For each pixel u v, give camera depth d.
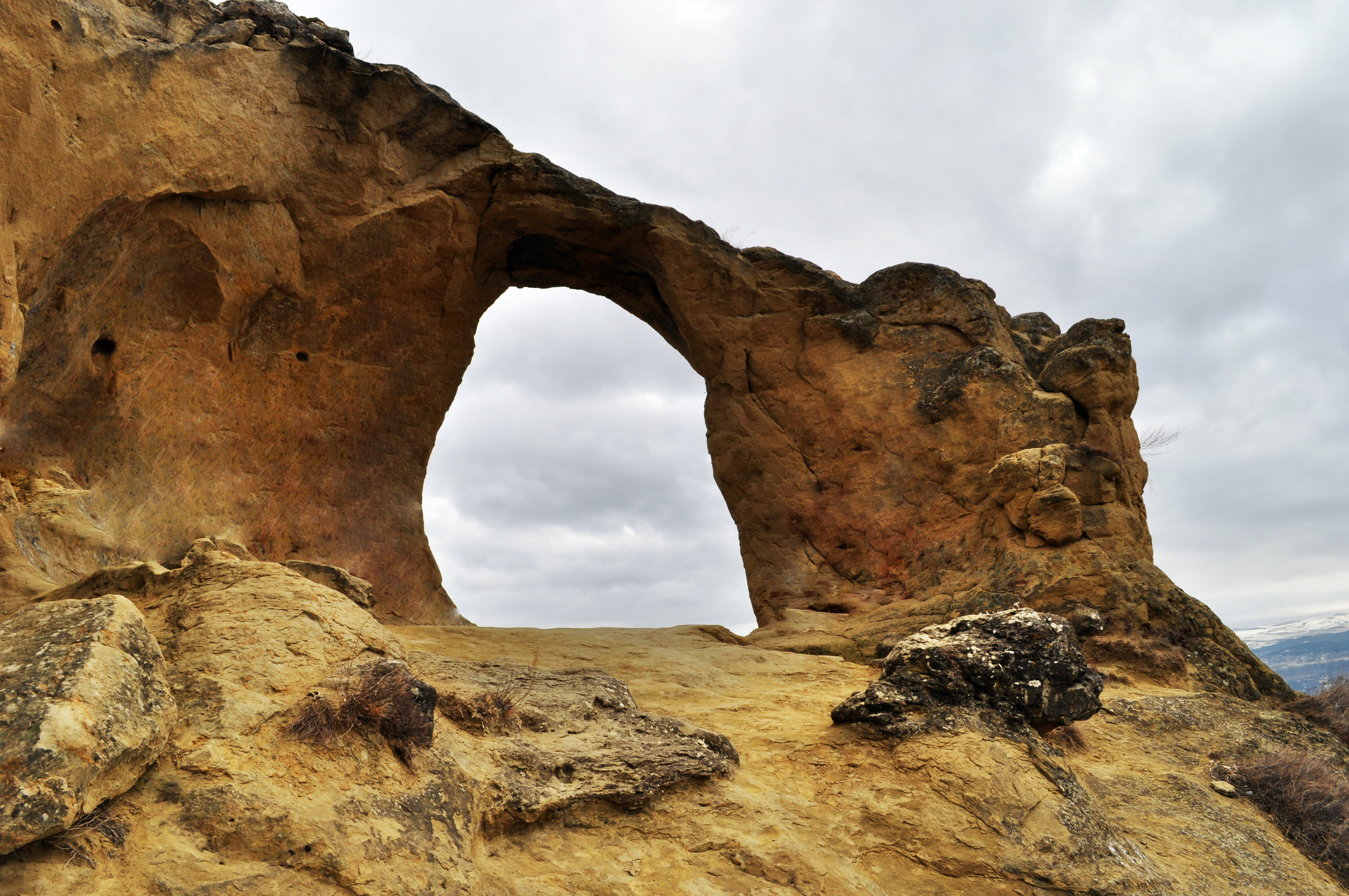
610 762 6.13
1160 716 9.95
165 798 4.02
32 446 10.01
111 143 9.65
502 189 14.06
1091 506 13.20
